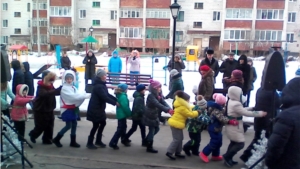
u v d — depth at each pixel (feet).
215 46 148.46
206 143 25.16
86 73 44.39
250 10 145.59
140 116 23.49
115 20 162.30
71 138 23.52
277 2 142.82
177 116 21.16
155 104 22.15
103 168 19.66
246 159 21.08
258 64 89.30
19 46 101.35
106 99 22.43
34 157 21.21
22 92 22.95
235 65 33.71
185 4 154.51
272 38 145.48
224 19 147.64
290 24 147.64
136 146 24.30
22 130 23.20
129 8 155.43
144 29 154.81
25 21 171.73
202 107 21.49
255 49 142.92
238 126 20.27
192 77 60.39
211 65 33.47
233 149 20.21
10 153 19.48
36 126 23.54
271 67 17.76
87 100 36.70
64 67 49.11
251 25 145.89
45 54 131.75
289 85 12.26
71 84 23.27
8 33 172.65
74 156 21.67
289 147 11.87
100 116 22.81
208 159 21.74
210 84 27.32
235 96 20.20
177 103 21.15
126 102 23.29
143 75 43.52
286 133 11.66
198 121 21.53
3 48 24.62
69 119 23.02
